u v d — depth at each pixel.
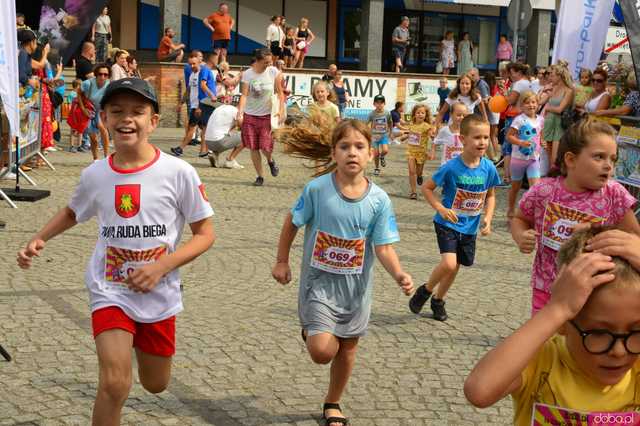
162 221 4.05
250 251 9.31
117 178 4.03
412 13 32.66
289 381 5.54
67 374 5.48
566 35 13.80
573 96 13.88
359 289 4.76
